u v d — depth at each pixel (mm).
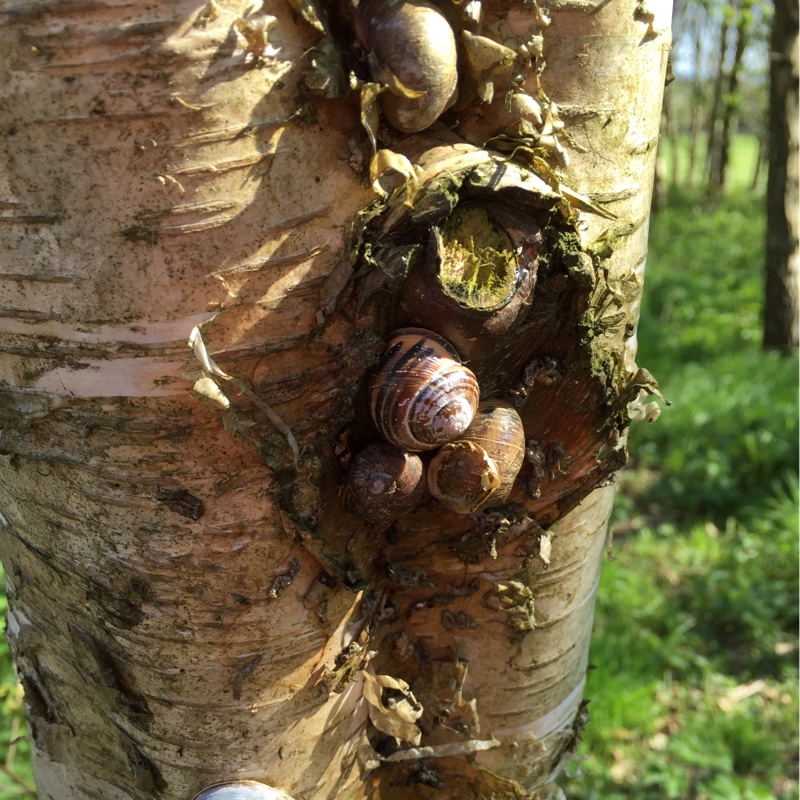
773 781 577
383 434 203
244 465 200
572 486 245
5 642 606
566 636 272
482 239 199
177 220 177
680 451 953
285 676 222
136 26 165
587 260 208
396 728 244
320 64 177
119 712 232
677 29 2521
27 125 172
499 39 198
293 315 190
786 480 902
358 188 190
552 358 224
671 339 1298
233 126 174
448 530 238
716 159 3166
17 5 165
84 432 197
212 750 226
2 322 191
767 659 685
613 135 219
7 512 227
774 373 1133
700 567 792
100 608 217
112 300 182
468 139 207
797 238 1265
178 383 188
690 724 612
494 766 279
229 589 209
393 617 255
